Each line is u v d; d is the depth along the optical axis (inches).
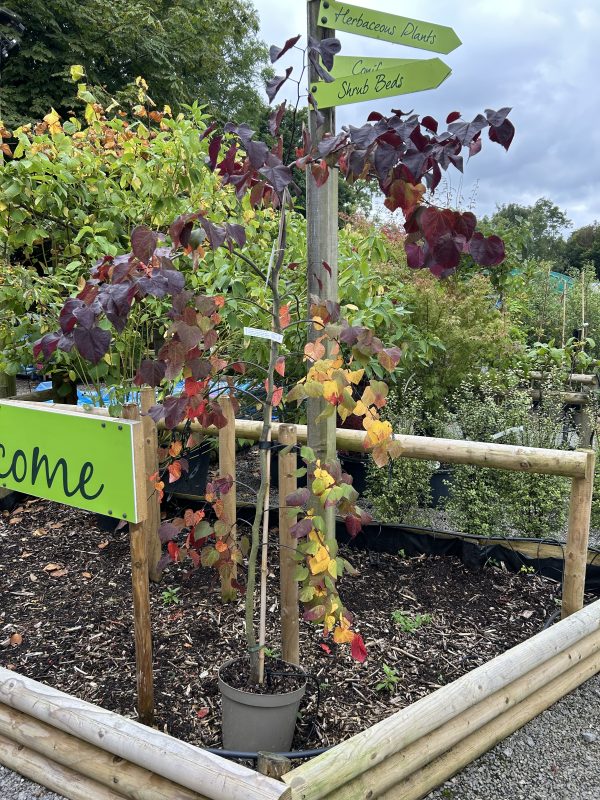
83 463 77.2
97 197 163.5
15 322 157.0
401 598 119.0
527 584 125.0
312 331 87.0
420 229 64.2
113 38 536.1
